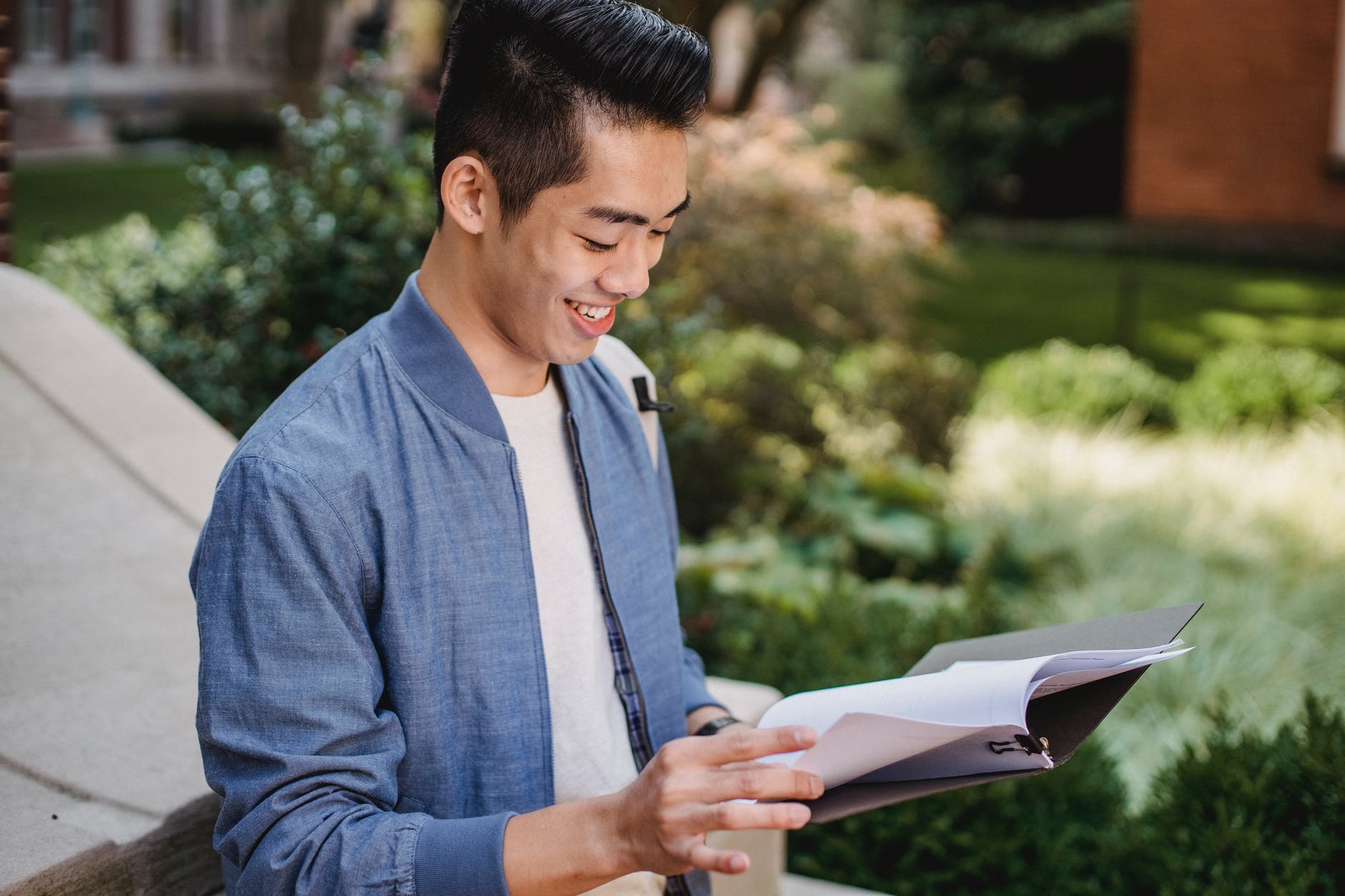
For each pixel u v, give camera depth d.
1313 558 4.85
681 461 4.62
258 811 1.08
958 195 15.46
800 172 5.64
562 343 1.20
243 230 3.65
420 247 3.56
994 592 3.37
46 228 4.38
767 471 4.82
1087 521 5.20
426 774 1.19
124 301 3.71
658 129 1.12
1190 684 3.78
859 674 2.89
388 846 1.06
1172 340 9.92
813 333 6.06
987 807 2.49
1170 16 13.16
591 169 1.10
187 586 2.16
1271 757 2.37
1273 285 12.04
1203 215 13.45
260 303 3.60
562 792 1.28
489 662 1.21
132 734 1.78
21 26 18.86
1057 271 12.95
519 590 1.23
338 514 1.12
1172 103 13.35
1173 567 4.75
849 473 4.95
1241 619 4.24
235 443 2.61
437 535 1.19
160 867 1.57
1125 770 3.37
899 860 2.52
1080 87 14.90
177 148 19.86
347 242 3.55
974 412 6.59
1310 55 12.57
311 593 1.10
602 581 1.33
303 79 6.89
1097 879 2.45
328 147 3.72
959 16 14.84
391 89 4.02
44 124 19.16
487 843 1.05
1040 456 5.95
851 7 21.27
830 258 5.75
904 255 6.46
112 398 2.53
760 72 7.99
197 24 22.12
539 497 1.30
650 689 1.37
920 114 15.64
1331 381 6.87
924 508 4.93
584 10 1.10
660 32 1.10
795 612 3.39
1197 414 6.87
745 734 1.00
